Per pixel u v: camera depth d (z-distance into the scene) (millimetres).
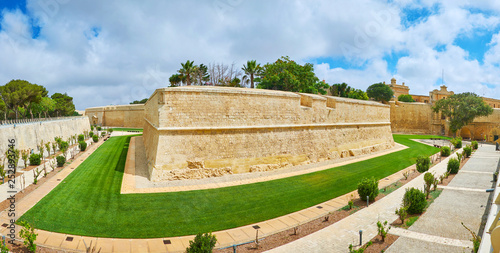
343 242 13383
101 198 18531
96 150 38156
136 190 20656
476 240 11008
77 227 14180
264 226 15648
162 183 22562
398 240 13484
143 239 13625
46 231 13359
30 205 16094
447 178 26141
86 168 26734
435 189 22156
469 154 38938
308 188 23062
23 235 10938
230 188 22375
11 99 49562
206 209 17766
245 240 13875
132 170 26703
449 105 69938
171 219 16016
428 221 15750
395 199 20000
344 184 24547
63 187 20031
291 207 18625
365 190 19391
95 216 15672
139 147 40250
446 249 12523
